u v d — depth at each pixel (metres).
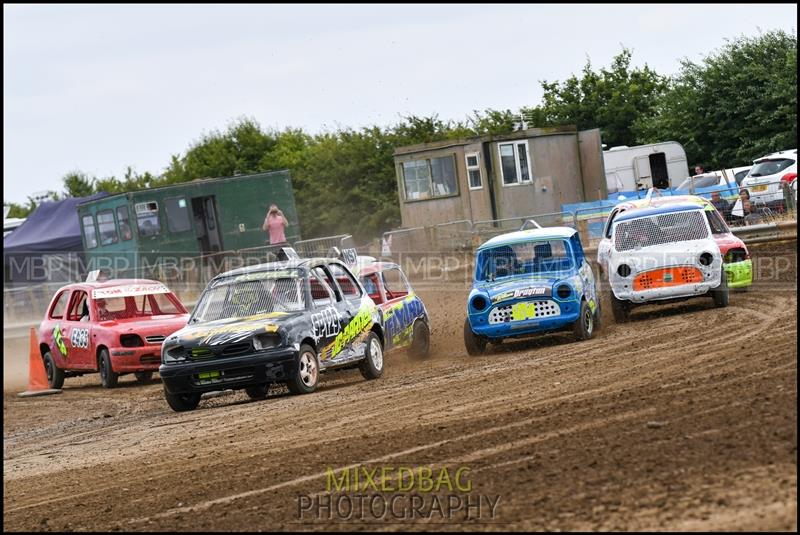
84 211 80.81
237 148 141.75
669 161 87.06
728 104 89.06
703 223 43.03
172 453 27.53
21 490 25.75
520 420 24.25
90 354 48.53
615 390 26.19
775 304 39.09
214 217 78.38
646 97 113.81
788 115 85.75
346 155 119.06
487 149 81.81
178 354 35.00
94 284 50.72
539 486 18.28
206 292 37.72
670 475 17.59
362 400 31.64
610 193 86.31
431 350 45.03
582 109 114.50
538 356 36.25
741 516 15.24
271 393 37.94
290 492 20.66
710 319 38.03
